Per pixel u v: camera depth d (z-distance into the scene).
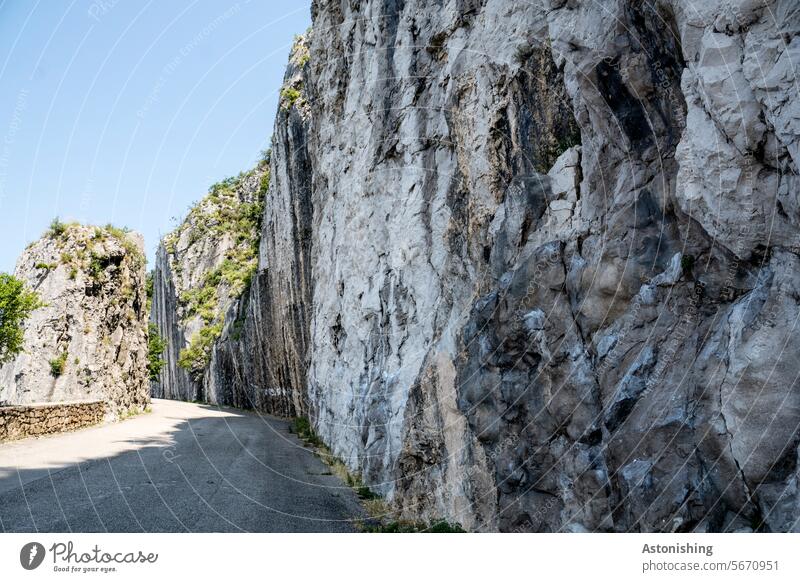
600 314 5.81
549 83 7.04
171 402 44.56
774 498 4.02
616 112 5.96
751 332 4.32
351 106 15.50
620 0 5.85
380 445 10.52
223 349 43.09
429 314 9.21
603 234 5.97
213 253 52.06
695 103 4.92
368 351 12.66
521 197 7.18
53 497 8.08
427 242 9.67
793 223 4.28
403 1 11.30
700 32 4.82
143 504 7.93
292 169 28.06
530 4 7.38
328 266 18.92
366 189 13.34
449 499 7.47
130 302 26.44
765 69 4.34
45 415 15.52
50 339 21.33
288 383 29.23
